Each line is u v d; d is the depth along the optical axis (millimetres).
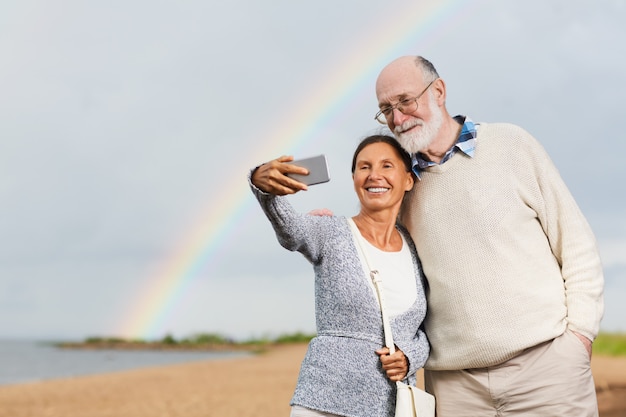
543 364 3520
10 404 12750
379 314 3314
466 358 3551
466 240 3566
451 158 3654
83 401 13211
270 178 3121
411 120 3572
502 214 3557
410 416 3219
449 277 3578
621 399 8141
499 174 3611
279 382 17062
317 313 3436
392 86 3600
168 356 56594
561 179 3662
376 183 3469
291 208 3271
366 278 3357
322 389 3232
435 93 3660
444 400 3709
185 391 14992
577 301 3537
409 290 3449
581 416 3496
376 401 3232
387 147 3543
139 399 13438
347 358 3258
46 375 28516
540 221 3668
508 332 3486
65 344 96875
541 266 3586
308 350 3377
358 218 3580
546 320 3508
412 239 3754
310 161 3141
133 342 92812
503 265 3520
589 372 3578
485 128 3691
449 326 3600
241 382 17312
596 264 3582
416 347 3387
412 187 3742
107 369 34656
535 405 3518
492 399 3584
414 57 3686
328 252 3398
